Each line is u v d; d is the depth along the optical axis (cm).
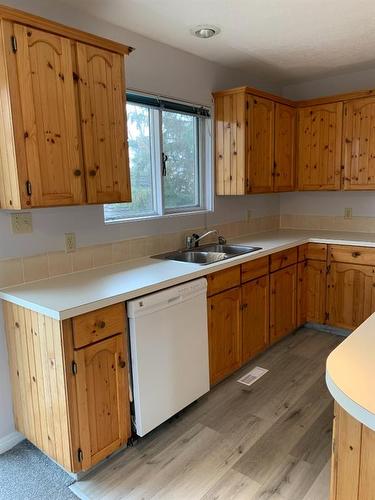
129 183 234
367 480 107
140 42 271
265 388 275
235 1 221
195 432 229
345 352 118
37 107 185
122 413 205
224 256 299
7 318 209
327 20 249
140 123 288
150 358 213
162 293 217
